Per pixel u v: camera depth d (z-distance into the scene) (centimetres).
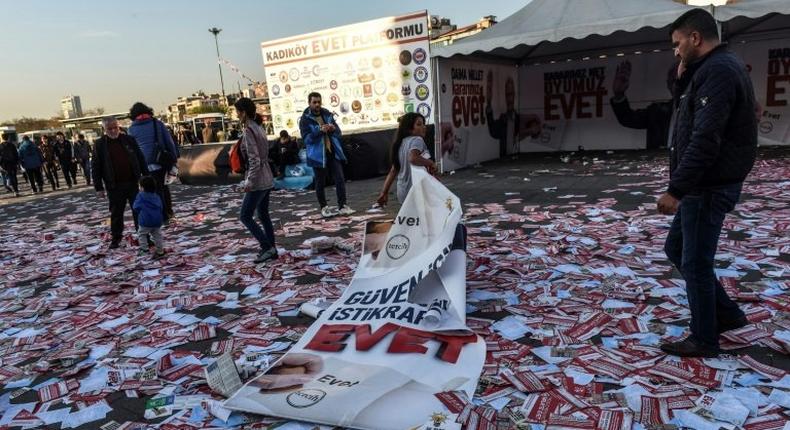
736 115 236
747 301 330
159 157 742
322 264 492
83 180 1961
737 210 569
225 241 630
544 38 970
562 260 441
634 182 820
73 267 573
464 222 621
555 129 1502
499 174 1056
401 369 266
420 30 1109
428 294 346
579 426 220
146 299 437
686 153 238
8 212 1155
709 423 215
